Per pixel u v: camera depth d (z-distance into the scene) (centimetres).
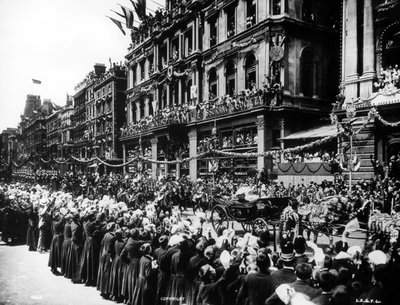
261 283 542
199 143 3697
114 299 971
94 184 3644
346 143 2212
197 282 714
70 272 1174
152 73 4972
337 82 3216
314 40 3109
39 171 5562
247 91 3011
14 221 1767
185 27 4203
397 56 2183
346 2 2369
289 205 1423
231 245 861
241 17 3241
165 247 834
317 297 442
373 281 555
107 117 6131
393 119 2064
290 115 2856
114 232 1030
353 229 1070
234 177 2881
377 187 1772
